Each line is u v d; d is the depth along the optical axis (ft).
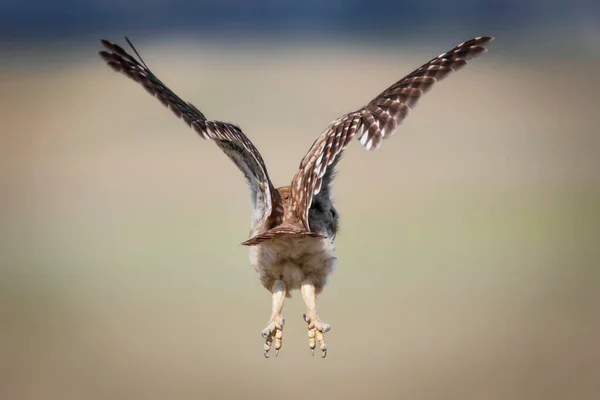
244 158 29.45
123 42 196.34
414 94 27.76
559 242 110.22
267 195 28.66
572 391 81.46
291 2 216.95
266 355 29.32
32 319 99.81
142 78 27.30
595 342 89.92
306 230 27.25
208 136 26.48
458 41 196.13
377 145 27.04
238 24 211.41
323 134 28.86
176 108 26.78
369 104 28.30
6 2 200.85
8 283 107.34
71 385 88.69
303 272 29.86
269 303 98.89
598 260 107.55
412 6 218.79
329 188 30.37
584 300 98.99
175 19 207.41
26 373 89.45
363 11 219.20
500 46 192.24
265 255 29.81
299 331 92.53
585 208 120.26
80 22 202.80
